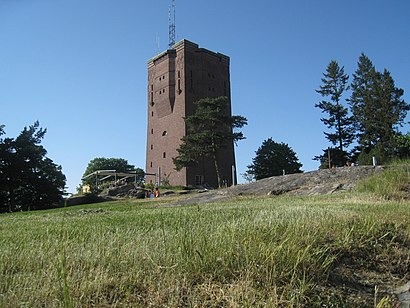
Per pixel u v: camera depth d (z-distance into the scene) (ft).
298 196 48.80
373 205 29.81
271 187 60.08
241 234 17.16
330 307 12.59
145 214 33.37
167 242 16.52
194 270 13.61
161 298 11.71
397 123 170.60
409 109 173.37
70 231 22.66
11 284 12.08
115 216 33.24
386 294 14.37
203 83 215.31
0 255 15.42
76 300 10.96
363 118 173.99
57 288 11.51
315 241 17.35
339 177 57.31
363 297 13.93
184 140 162.71
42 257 14.93
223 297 11.82
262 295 12.10
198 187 184.55
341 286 14.53
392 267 17.19
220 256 14.47
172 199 73.67
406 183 44.16
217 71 224.74
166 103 214.90
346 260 16.97
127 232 20.34
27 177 133.18
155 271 13.39
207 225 21.08
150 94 230.27
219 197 60.34
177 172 201.36
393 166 56.03
